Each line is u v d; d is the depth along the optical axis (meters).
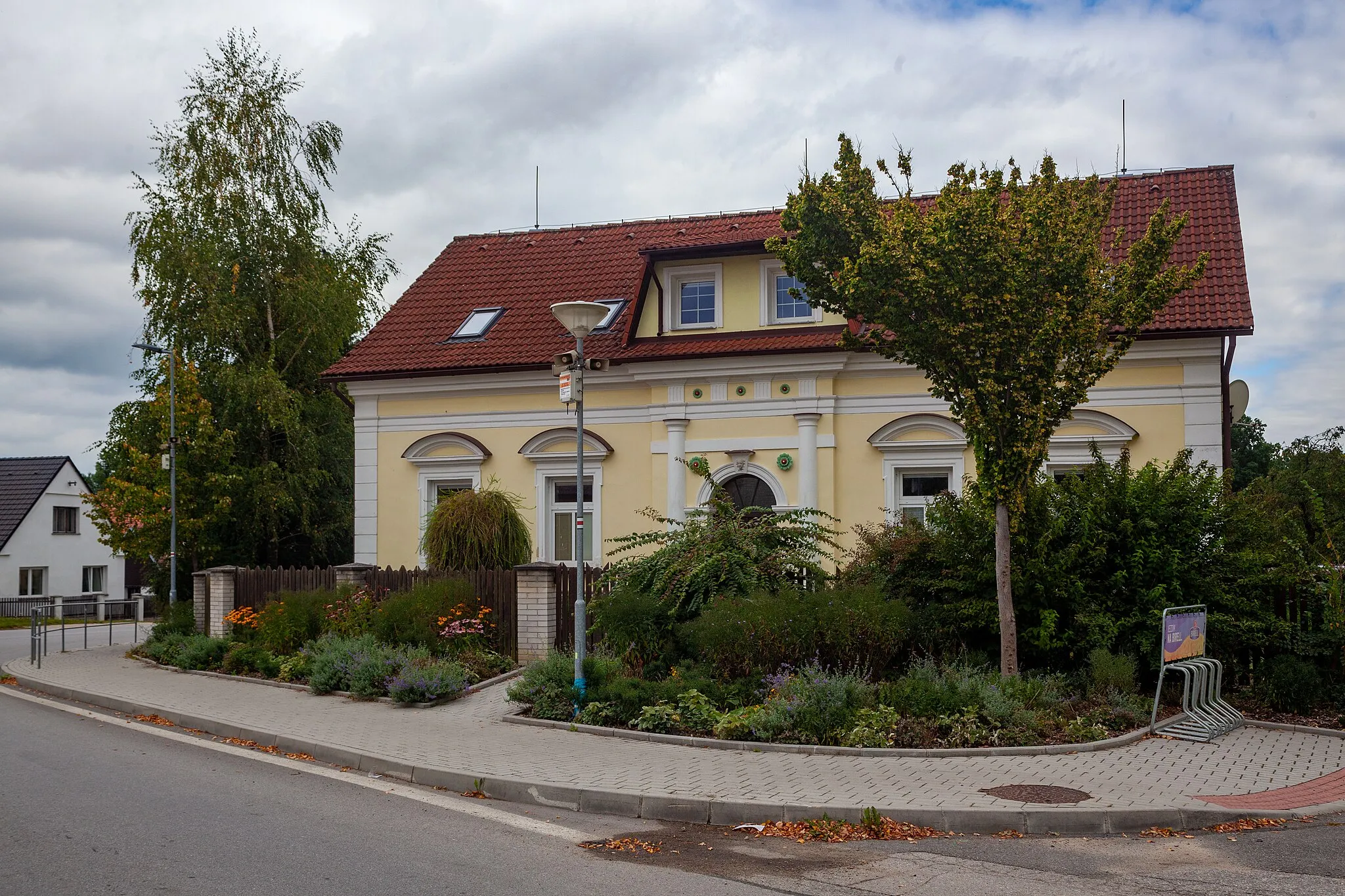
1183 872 6.38
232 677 16.30
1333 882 6.15
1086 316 10.90
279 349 27.59
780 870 6.48
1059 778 8.60
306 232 27.83
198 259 25.91
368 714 12.41
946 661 12.23
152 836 7.16
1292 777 8.68
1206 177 19.92
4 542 44.50
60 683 16.06
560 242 24.14
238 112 26.98
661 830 7.53
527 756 9.74
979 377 10.92
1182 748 9.83
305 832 7.32
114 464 28.97
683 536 14.25
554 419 20.48
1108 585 12.15
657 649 12.84
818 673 11.17
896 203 11.84
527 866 6.50
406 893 5.88
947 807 7.57
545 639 14.98
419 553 20.48
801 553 13.91
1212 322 16.59
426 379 21.09
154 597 27.62
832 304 11.95
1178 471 12.62
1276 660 11.70
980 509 12.49
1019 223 11.01
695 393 19.42
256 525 26.41
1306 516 17.16
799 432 18.78
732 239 21.45
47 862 6.48
